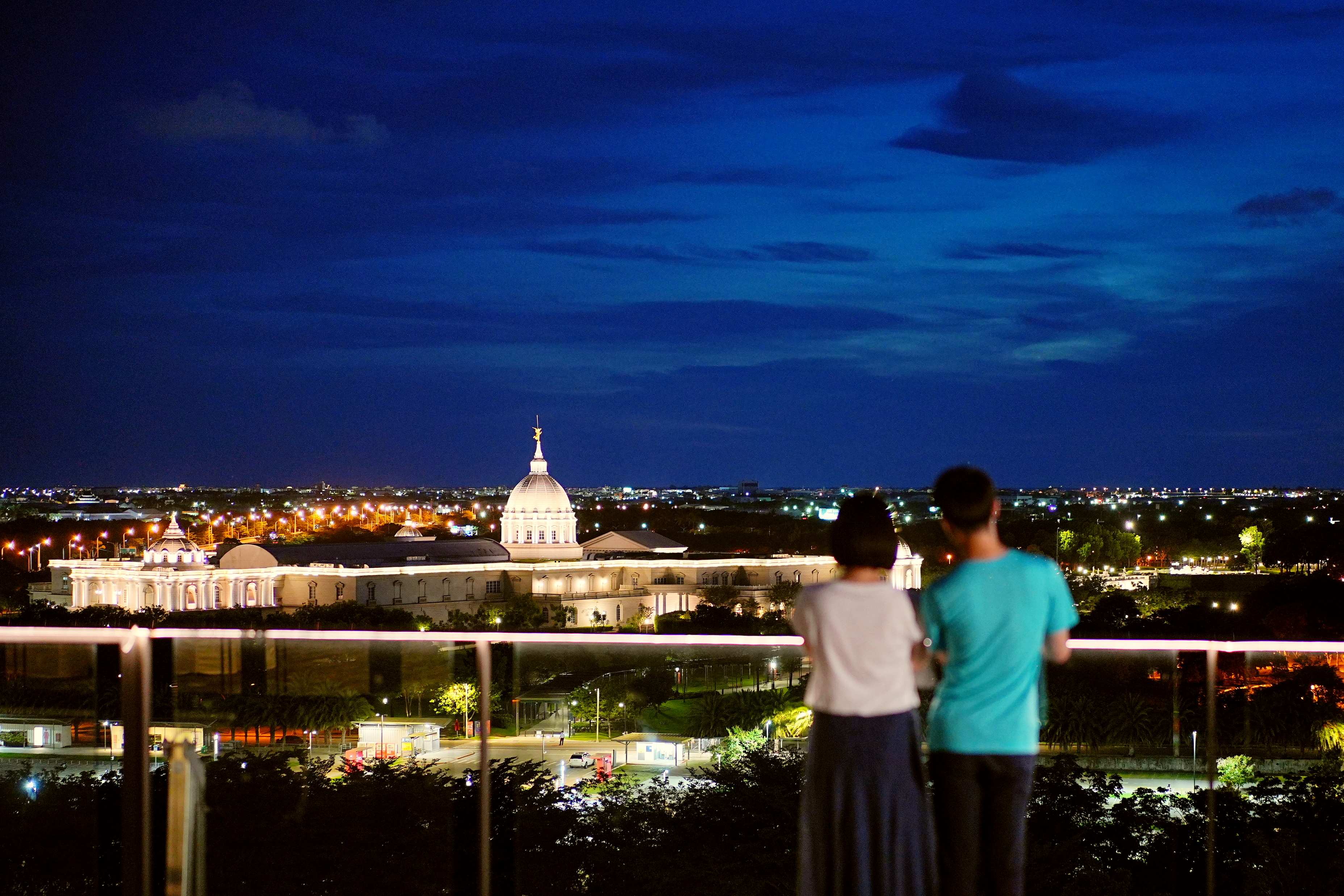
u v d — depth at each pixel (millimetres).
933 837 10172
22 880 12977
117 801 13000
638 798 15609
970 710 10352
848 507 10516
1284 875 14359
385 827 12922
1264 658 15320
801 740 19156
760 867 15125
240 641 12719
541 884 13969
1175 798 15367
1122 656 18906
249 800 12875
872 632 10211
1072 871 15789
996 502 10625
